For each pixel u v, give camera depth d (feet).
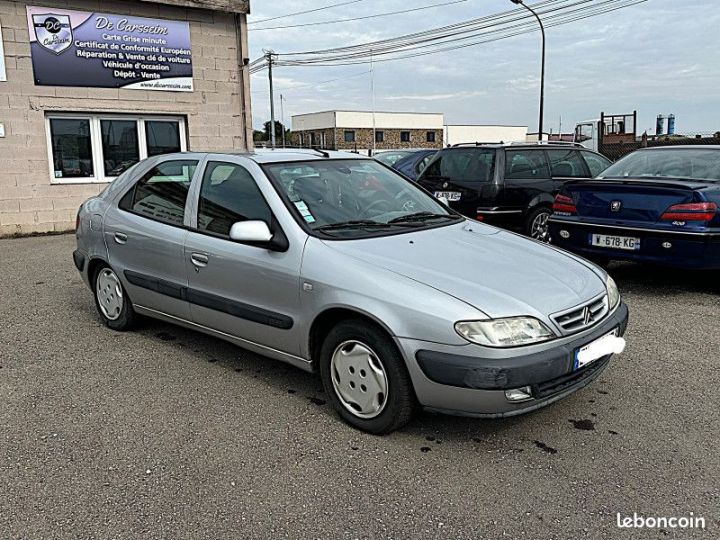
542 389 10.37
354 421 11.57
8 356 15.47
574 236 22.11
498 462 10.43
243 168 13.85
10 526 8.76
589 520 8.87
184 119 42.42
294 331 12.22
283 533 8.61
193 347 16.14
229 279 13.35
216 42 42.65
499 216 27.94
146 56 40.04
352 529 8.69
